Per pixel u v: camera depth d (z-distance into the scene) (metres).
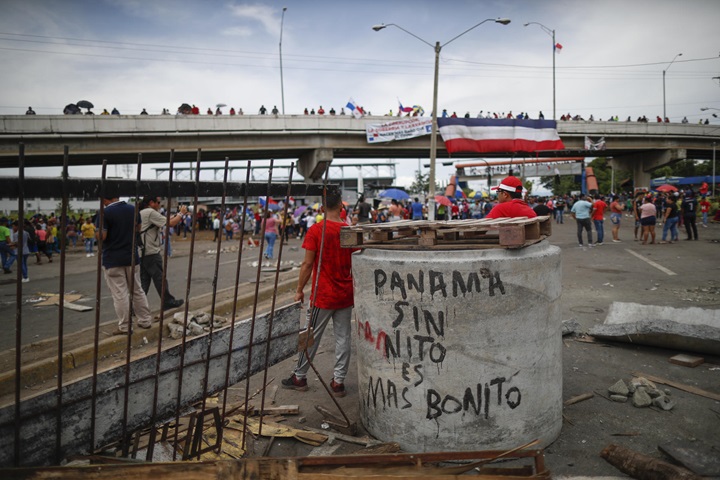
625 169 54.41
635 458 2.72
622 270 10.19
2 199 1.99
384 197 31.88
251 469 2.27
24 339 6.22
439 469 2.37
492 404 2.87
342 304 3.91
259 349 3.23
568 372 4.39
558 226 28.22
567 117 44.72
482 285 2.78
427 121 36.12
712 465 2.59
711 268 9.99
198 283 10.63
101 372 2.44
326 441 3.21
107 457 2.39
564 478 2.71
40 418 2.26
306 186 3.59
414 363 2.94
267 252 15.04
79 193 2.23
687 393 3.81
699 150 49.34
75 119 28.47
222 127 32.91
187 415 2.84
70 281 11.92
